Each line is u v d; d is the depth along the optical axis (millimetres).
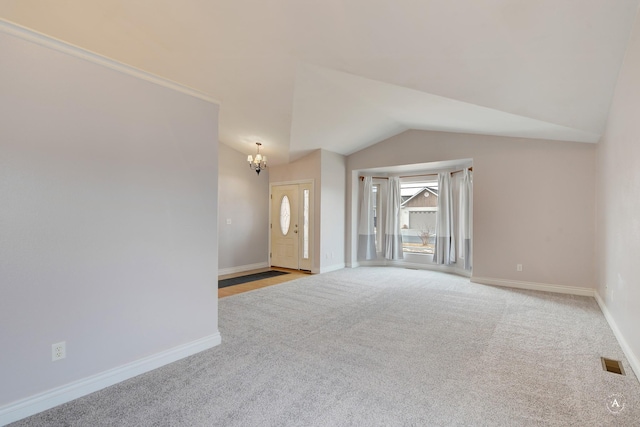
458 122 4809
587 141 4492
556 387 2164
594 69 2613
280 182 7176
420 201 7195
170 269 2533
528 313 3799
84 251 2066
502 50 2541
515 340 2982
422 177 7055
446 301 4324
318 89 4258
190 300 2670
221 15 2920
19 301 1816
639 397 2037
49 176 1930
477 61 2781
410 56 2955
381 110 4996
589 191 4598
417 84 3514
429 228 7059
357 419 1808
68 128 2008
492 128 4773
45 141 1917
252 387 2150
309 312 3828
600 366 2473
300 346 2834
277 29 3018
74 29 3287
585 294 4621
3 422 1740
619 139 2885
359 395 2055
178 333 2584
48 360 1914
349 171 7164
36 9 3016
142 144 2367
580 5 1953
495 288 5070
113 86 2215
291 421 1789
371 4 2383
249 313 3785
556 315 3725
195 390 2109
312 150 6461
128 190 2287
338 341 2949
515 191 5133
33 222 1868
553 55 2475
